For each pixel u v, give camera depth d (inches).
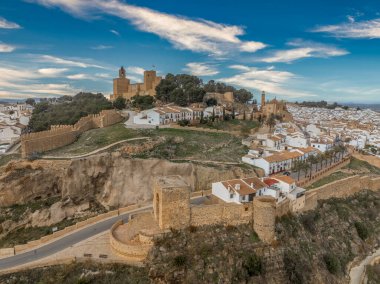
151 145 3585.1
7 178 2965.1
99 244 2014.0
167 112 4798.2
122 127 4377.5
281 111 7111.2
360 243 2950.3
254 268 1948.8
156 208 2038.6
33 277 1697.8
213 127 4795.8
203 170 3139.8
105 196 3034.0
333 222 2955.2
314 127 6550.2
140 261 1786.4
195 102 6107.3
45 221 2783.0
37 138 3467.0
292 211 2628.0
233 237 2041.1
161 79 6633.9
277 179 2807.6
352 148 5605.3
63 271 1713.8
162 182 2042.3
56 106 6909.5
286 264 2091.5
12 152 4138.8
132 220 2176.4
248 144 4215.1
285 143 4726.9
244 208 2138.3
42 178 3026.6
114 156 3149.6
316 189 3117.6
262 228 2092.8
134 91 6879.9
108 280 1678.2
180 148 3695.9
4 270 1718.8
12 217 2778.1
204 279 1790.1
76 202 2942.9
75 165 3019.2
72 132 4010.8
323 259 2460.6
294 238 2356.1
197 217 2012.8
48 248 1978.3
